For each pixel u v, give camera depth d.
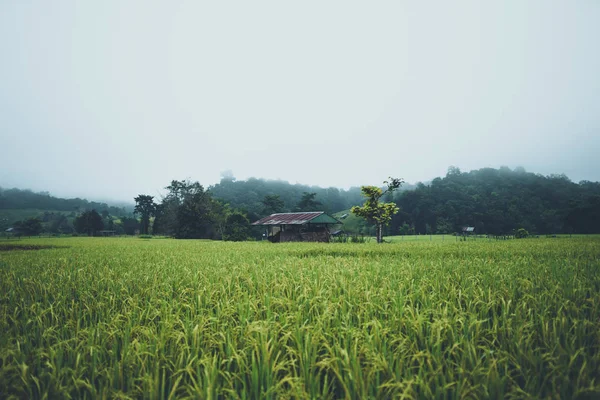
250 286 6.48
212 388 2.78
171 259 11.99
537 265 8.73
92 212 89.69
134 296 5.82
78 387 2.95
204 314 4.86
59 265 10.50
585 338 3.61
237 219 64.69
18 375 3.16
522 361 3.16
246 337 3.65
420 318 3.76
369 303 4.63
